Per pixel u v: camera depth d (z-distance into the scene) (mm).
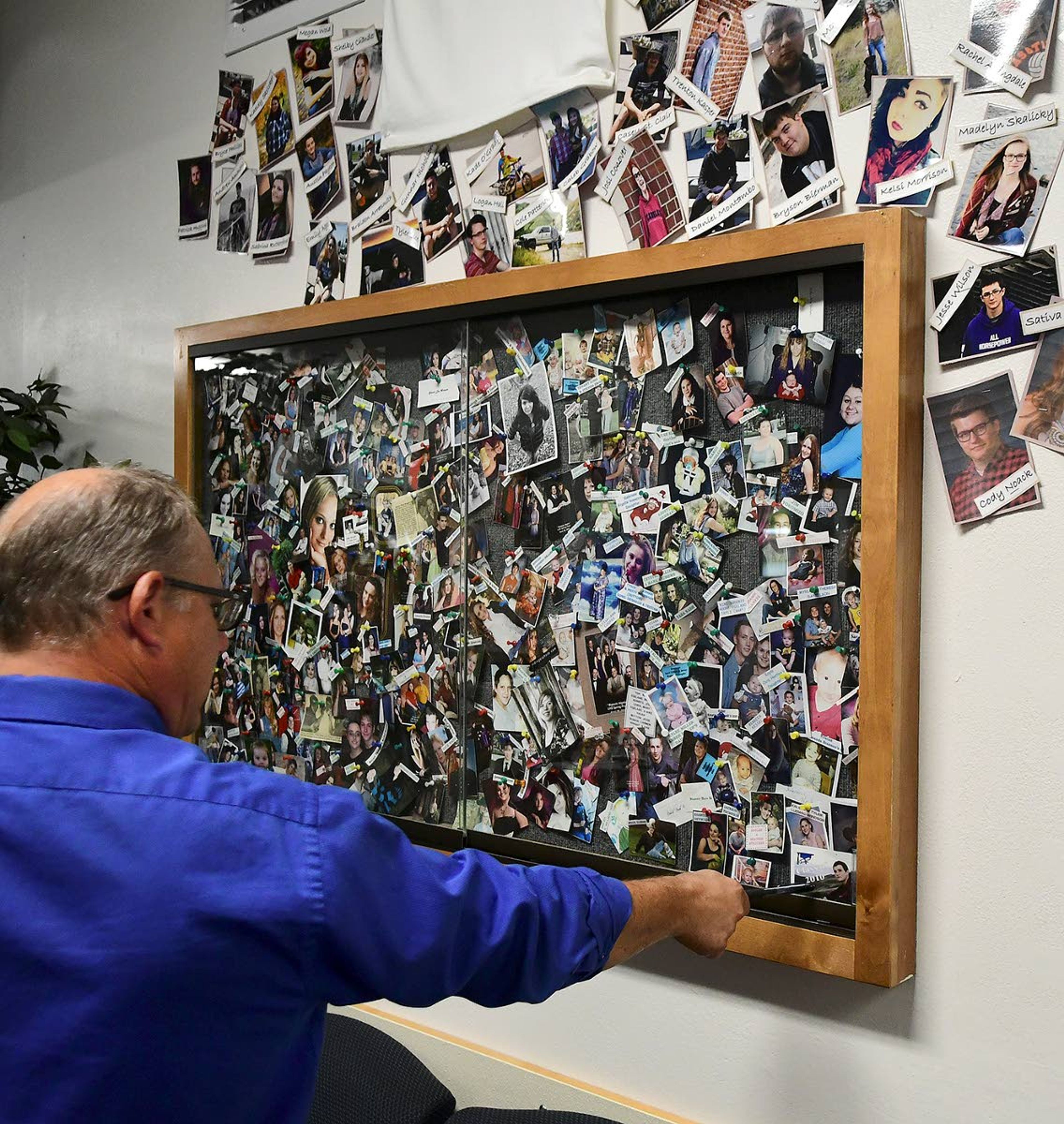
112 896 825
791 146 1605
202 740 2400
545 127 1889
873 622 1459
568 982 1063
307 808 919
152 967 810
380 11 2162
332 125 2238
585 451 1796
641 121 1772
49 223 2947
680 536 1687
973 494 1453
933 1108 1499
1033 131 1399
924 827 1505
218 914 836
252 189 2402
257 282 2404
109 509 973
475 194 1998
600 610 1781
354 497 2131
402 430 2047
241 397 2332
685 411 1677
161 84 2625
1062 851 1392
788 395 1570
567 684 1824
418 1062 1897
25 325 3027
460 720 1966
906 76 1499
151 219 2652
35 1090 791
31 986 807
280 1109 924
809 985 1614
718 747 1647
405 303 2004
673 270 1650
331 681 2168
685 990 1749
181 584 996
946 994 1487
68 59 2885
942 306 1472
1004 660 1438
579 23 1816
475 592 1947
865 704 1468
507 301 1856
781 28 1614
